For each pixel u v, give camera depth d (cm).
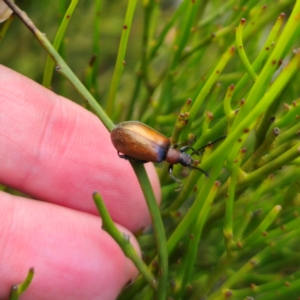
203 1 8
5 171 7
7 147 7
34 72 13
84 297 7
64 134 7
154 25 9
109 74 14
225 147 5
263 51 5
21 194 10
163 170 8
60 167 7
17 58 13
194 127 7
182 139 6
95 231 7
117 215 8
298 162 5
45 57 13
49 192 7
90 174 7
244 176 6
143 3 8
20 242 7
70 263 7
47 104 7
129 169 8
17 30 13
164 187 8
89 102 5
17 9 5
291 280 6
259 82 5
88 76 7
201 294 6
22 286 5
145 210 8
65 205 8
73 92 13
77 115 7
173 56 8
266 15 7
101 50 14
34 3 12
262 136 6
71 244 7
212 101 7
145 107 9
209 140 6
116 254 7
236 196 6
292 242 8
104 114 5
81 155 7
